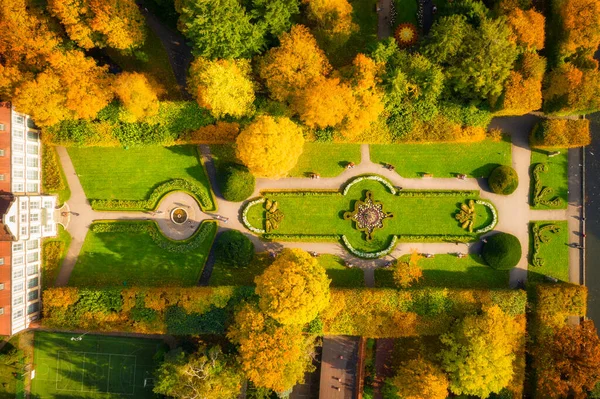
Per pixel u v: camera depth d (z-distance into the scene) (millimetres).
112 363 63281
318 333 60031
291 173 62625
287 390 58406
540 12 56062
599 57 60281
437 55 53125
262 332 54250
